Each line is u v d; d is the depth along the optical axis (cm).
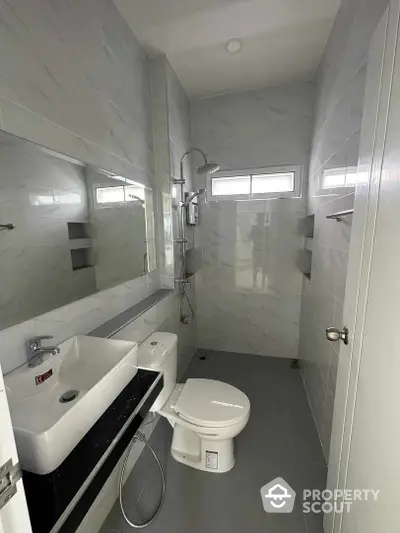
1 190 82
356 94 110
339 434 96
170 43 169
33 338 91
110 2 135
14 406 78
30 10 89
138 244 171
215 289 272
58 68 102
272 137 234
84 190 120
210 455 138
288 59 188
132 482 134
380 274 67
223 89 229
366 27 100
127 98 154
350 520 80
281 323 259
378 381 66
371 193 75
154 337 154
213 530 113
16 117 85
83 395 76
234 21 152
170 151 195
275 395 204
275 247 249
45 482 65
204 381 151
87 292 123
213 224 262
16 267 87
